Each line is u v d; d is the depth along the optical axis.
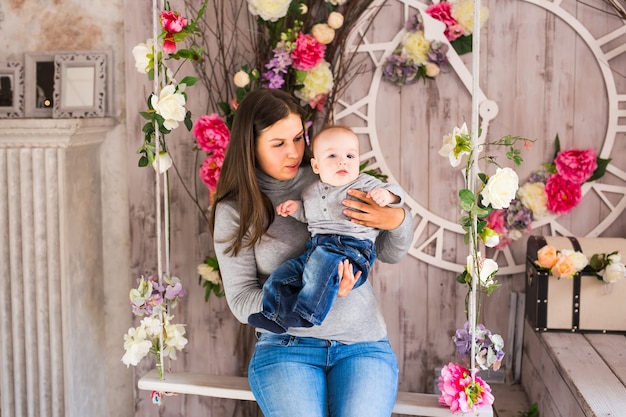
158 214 2.35
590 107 2.70
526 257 2.74
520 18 2.68
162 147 2.37
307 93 2.62
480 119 2.72
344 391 1.94
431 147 2.76
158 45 2.29
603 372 2.22
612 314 2.53
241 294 2.06
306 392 1.93
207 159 2.63
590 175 2.68
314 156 2.04
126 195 2.90
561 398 2.29
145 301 2.34
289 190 2.18
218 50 2.76
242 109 2.11
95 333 2.89
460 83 2.72
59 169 2.60
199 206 2.85
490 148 2.75
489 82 2.71
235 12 2.74
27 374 2.73
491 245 2.10
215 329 2.92
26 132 2.54
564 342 2.48
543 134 2.72
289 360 2.02
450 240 2.80
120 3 2.79
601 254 2.50
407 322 2.86
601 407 1.99
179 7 2.75
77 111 2.77
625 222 2.73
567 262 2.46
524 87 2.71
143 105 2.81
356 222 2.00
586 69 2.68
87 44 2.83
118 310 2.96
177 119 2.24
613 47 2.66
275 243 2.09
